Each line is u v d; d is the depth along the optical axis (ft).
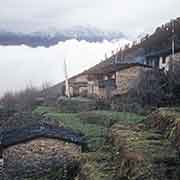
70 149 38.50
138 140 29.25
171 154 23.85
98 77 105.09
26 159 37.60
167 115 33.68
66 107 85.20
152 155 23.67
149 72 80.23
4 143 38.04
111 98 82.69
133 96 72.64
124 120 53.57
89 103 84.23
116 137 33.37
